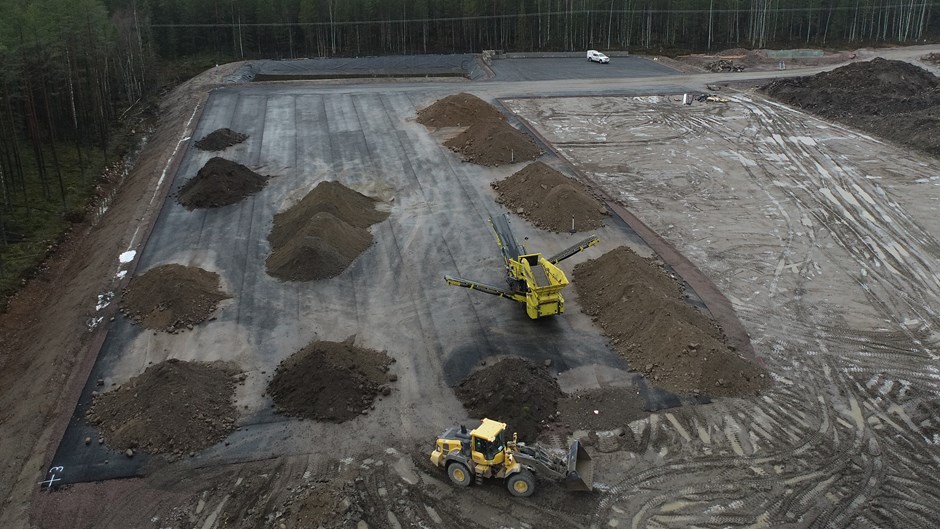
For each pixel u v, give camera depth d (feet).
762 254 83.97
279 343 66.69
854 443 52.16
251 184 106.01
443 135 132.16
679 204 99.76
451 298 74.18
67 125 129.39
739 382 58.34
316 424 55.01
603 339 66.13
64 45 125.59
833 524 44.78
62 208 101.76
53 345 67.00
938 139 119.85
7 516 46.70
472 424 54.65
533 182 99.81
